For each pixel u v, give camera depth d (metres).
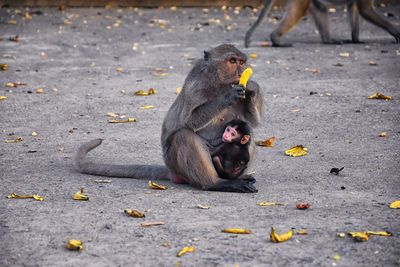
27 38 28.00
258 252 8.71
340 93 18.52
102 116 16.73
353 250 8.73
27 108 17.59
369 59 23.16
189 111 10.95
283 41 27.22
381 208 10.23
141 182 11.85
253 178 11.59
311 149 13.73
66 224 9.80
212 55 10.95
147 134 15.09
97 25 31.17
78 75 21.52
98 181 11.86
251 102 11.27
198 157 11.05
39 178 12.12
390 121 15.66
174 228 9.55
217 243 9.02
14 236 9.41
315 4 26.47
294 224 9.61
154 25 31.20
